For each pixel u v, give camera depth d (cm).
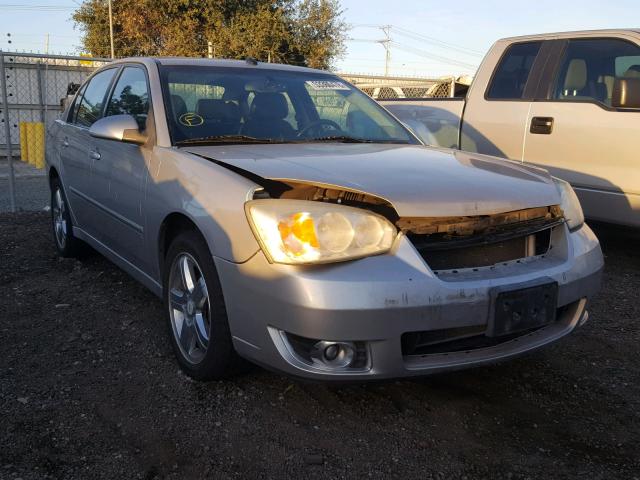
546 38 591
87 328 382
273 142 363
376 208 267
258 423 279
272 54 2636
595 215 541
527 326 271
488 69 631
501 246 286
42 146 855
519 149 588
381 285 245
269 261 253
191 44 2672
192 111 367
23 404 290
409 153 345
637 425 288
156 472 244
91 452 255
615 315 426
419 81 1106
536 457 261
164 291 338
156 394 303
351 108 427
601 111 527
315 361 256
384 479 244
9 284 461
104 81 477
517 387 321
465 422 286
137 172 358
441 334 265
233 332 275
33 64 1238
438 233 269
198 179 299
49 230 637
